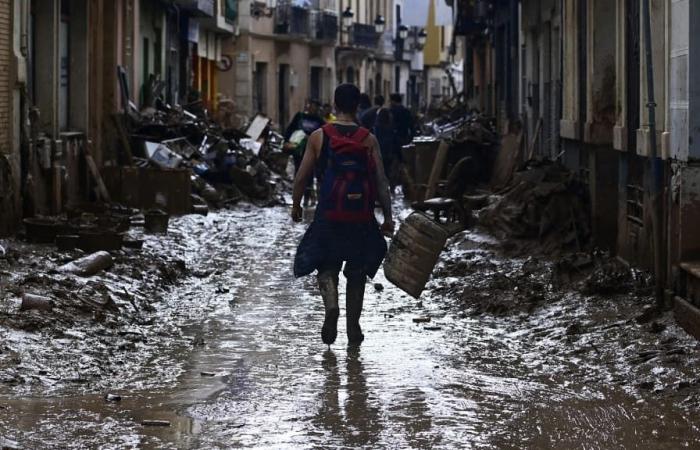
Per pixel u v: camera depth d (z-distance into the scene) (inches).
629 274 682.8
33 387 466.3
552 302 663.1
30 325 560.1
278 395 457.4
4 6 906.7
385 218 565.3
